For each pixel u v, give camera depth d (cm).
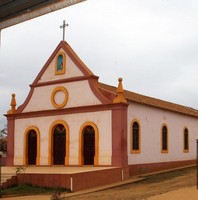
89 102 2417
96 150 2323
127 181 2155
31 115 2688
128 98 2373
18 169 2131
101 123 2330
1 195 1802
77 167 2347
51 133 2562
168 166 2811
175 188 1712
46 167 2484
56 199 1620
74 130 2453
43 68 2698
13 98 2817
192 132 3284
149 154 2577
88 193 1783
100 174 2056
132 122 2398
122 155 2238
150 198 1419
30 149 2683
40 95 2688
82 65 2497
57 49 2644
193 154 3266
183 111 3142
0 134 4831
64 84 2564
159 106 2712
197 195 1391
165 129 2833
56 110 2550
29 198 1698
